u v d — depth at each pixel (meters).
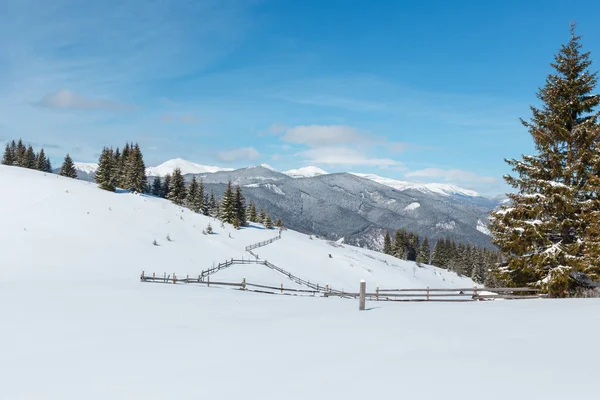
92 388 5.93
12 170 80.38
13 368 7.10
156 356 7.73
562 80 19.61
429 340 8.07
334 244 111.25
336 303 17.53
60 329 10.76
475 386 5.18
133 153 94.00
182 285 29.70
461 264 134.12
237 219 89.94
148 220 68.88
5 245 44.34
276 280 56.38
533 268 19.03
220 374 6.36
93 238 52.78
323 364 6.64
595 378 5.23
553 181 18.69
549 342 7.24
